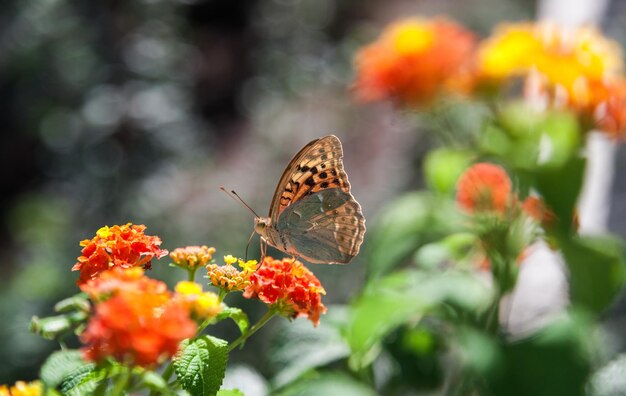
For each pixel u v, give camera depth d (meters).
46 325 0.43
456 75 0.67
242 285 0.45
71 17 1.39
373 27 2.09
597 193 0.79
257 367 0.97
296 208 0.55
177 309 0.39
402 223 0.57
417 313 0.54
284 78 1.77
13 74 1.42
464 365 0.54
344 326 0.55
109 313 0.39
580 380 0.48
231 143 1.90
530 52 0.58
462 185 0.59
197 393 0.42
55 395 0.41
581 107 0.58
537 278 0.72
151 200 1.26
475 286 0.56
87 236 1.24
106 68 1.36
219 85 2.10
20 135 1.58
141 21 1.36
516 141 0.56
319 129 1.66
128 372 0.41
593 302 0.53
